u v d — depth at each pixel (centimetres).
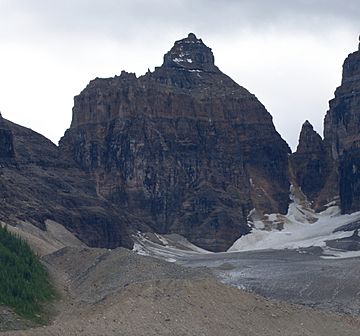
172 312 17562
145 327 16788
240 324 17812
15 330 15975
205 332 17012
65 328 16312
